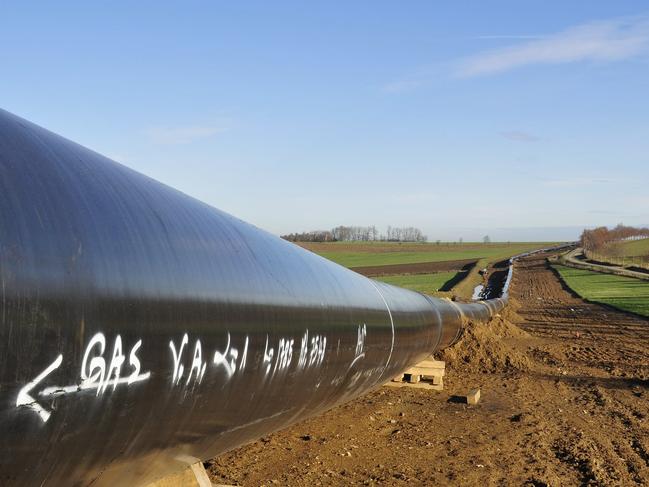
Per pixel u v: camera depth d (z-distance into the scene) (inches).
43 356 90.9
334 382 214.4
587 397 432.8
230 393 142.4
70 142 131.8
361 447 291.9
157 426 120.3
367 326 235.0
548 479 256.1
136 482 133.6
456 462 276.1
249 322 145.6
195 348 124.6
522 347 690.2
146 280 113.3
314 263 214.8
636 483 257.1
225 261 145.1
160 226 127.6
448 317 455.8
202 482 162.1
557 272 2603.3
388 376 308.3
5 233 88.8
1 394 85.1
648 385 479.5
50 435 94.3
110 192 120.7
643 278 2165.4
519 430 337.4
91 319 99.3
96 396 101.0
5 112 118.7
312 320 182.2
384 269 2755.9
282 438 297.9
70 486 107.9
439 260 3435.0
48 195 102.2
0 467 88.5
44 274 92.4
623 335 808.3
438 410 379.2
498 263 3351.4
